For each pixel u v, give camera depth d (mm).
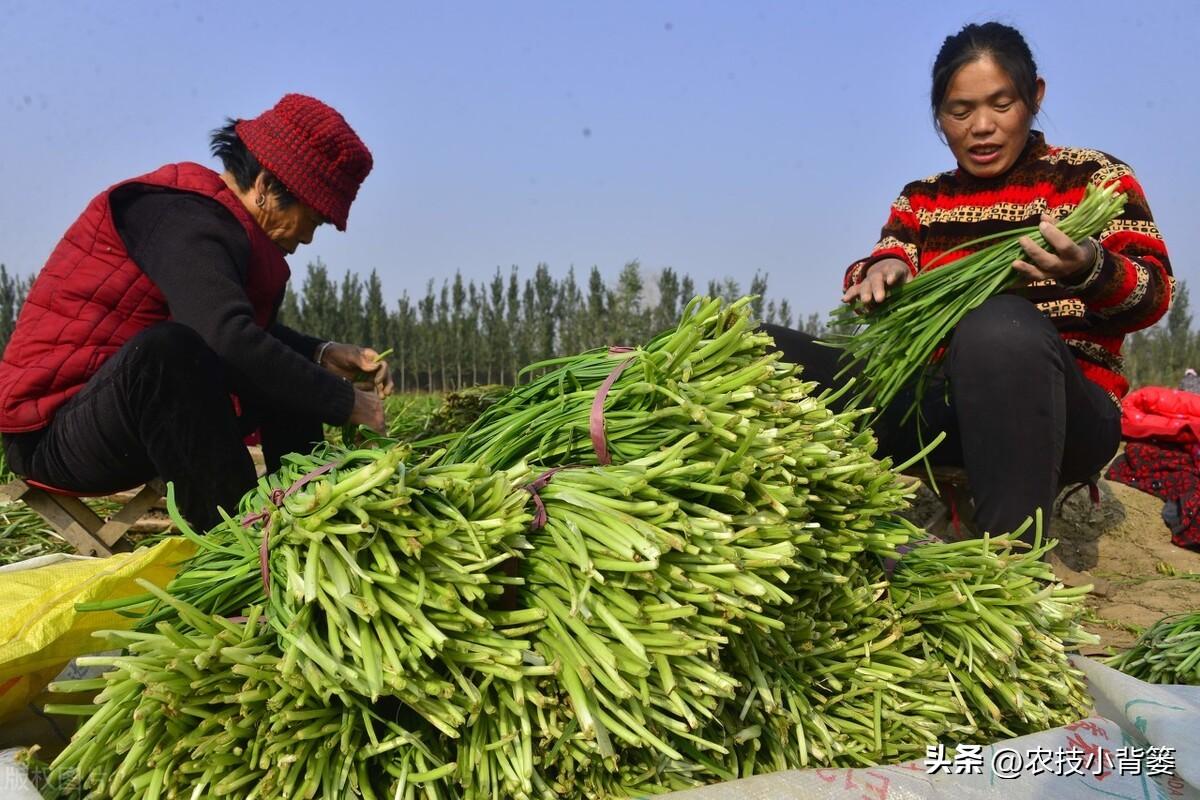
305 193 2680
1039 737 1688
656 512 1512
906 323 2564
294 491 1670
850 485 1788
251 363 2471
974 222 2938
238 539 1625
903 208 3123
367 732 1424
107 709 1366
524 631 1457
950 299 2512
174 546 1956
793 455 1665
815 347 2955
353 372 3248
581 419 1789
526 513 1507
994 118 2746
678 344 1735
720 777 1605
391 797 1409
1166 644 2250
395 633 1355
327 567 1381
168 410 2307
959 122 2803
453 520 1430
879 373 2615
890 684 1824
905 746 1773
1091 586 2094
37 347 2533
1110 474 4496
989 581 1971
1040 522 2104
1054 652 1965
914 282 2576
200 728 1333
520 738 1431
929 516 4121
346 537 1411
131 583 1851
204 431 2348
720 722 1580
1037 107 2816
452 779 1418
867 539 1903
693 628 1486
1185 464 4133
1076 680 2012
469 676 1445
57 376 2510
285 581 1470
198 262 2477
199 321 2445
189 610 1406
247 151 2674
